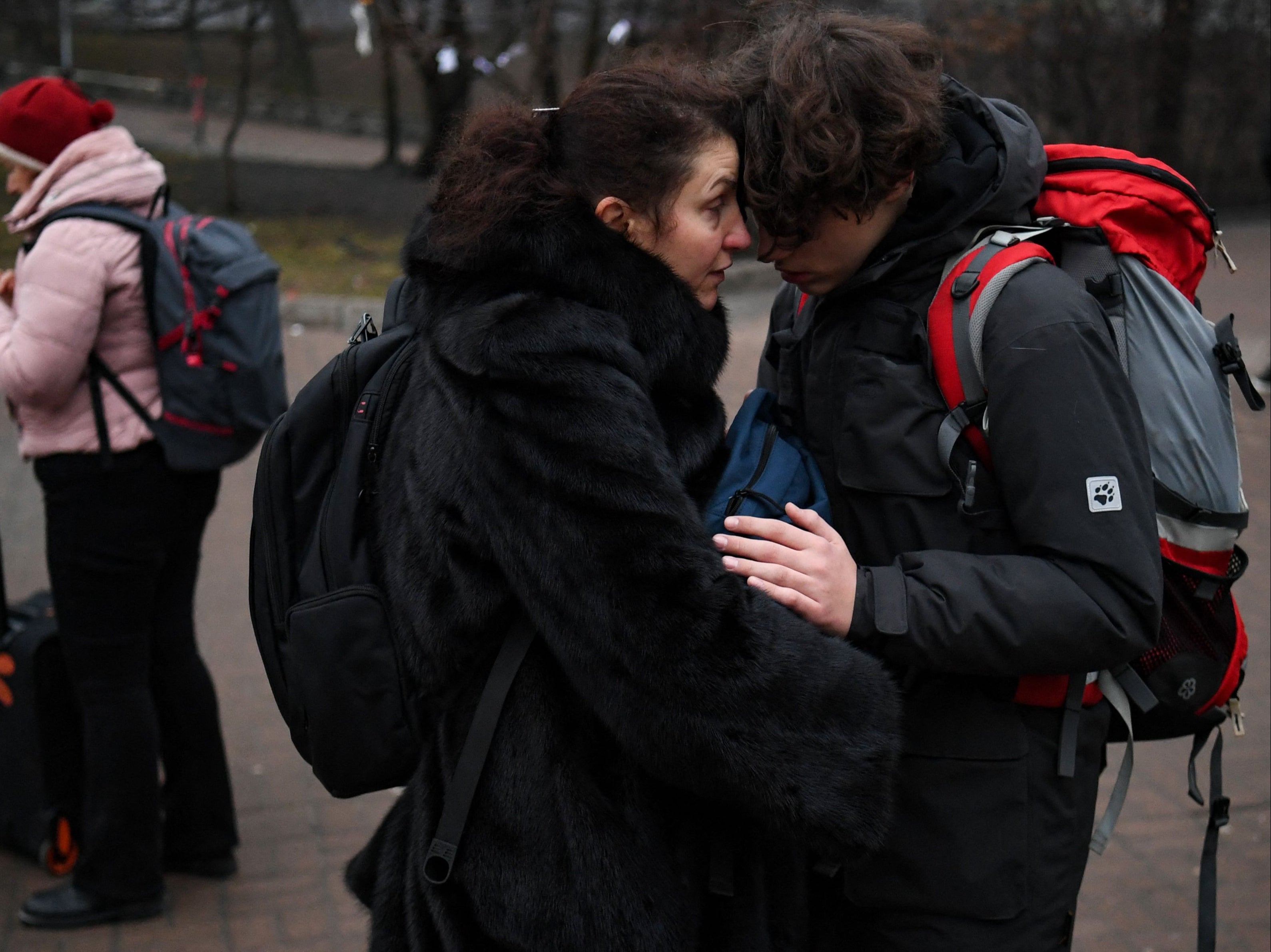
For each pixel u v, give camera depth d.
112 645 3.13
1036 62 12.36
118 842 3.24
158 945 3.21
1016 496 1.69
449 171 1.58
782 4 1.78
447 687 1.62
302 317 9.46
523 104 1.66
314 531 1.79
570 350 1.46
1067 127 12.66
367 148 20.16
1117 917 3.29
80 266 2.89
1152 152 12.74
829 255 1.79
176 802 3.47
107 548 3.05
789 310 2.14
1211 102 13.20
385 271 11.23
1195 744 2.10
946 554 1.70
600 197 1.55
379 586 1.73
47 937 3.24
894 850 1.83
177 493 3.11
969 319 1.71
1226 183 13.48
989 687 1.79
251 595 1.86
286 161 17.77
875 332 1.79
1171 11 12.32
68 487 3.02
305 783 4.02
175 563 3.32
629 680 1.44
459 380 1.51
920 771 1.81
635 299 1.50
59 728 3.46
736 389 7.42
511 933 1.54
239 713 4.43
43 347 2.88
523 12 11.55
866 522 1.80
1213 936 2.07
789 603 1.59
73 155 2.97
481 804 1.57
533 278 1.51
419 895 1.66
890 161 1.65
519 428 1.45
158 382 3.03
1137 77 12.44
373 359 1.80
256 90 24.12
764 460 1.71
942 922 1.83
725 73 1.72
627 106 1.55
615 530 1.42
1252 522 5.82
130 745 3.20
